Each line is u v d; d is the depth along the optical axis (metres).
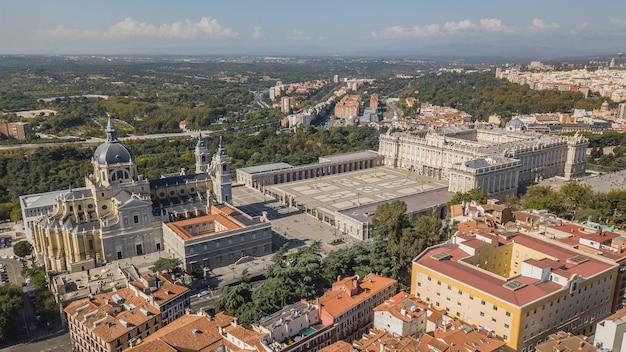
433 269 178.00
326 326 161.50
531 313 154.38
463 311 169.12
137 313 173.00
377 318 166.38
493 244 193.88
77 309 175.12
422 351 141.00
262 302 179.25
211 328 159.88
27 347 179.88
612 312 190.25
